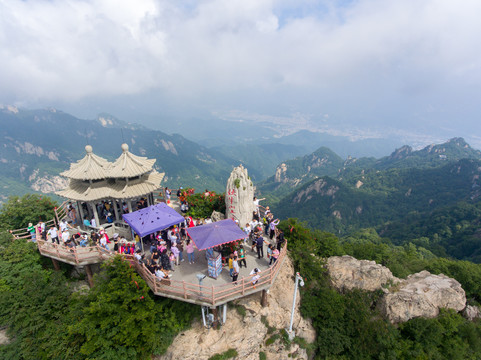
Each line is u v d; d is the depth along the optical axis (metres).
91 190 26.11
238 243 24.41
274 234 27.19
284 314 24.03
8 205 29.73
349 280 29.73
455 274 37.50
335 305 26.95
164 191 34.34
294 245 28.77
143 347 19.52
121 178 27.59
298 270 27.81
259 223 27.59
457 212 126.75
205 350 20.27
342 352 26.52
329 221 194.00
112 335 18.78
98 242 24.55
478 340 26.20
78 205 27.86
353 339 25.94
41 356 20.52
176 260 22.44
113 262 19.73
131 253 22.70
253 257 24.08
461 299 28.39
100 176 26.23
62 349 20.19
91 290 21.16
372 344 25.45
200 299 18.64
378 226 167.25
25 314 20.86
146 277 20.39
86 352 18.39
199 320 21.11
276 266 21.75
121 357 19.03
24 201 30.42
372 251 41.94
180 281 20.00
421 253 85.38
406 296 27.44
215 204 32.38
